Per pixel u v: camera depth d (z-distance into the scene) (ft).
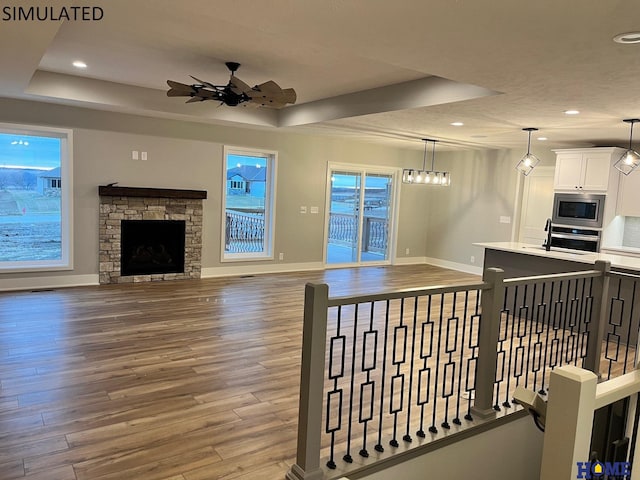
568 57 10.12
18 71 14.16
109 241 22.18
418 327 17.63
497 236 29.78
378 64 14.89
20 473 7.92
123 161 22.18
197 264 24.77
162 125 23.00
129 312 17.79
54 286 21.25
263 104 15.37
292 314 18.52
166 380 11.92
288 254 28.35
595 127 18.88
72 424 9.59
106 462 8.36
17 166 20.77
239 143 25.50
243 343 14.90
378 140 27.99
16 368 12.23
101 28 12.44
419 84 16.55
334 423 10.10
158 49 14.25
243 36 12.79
